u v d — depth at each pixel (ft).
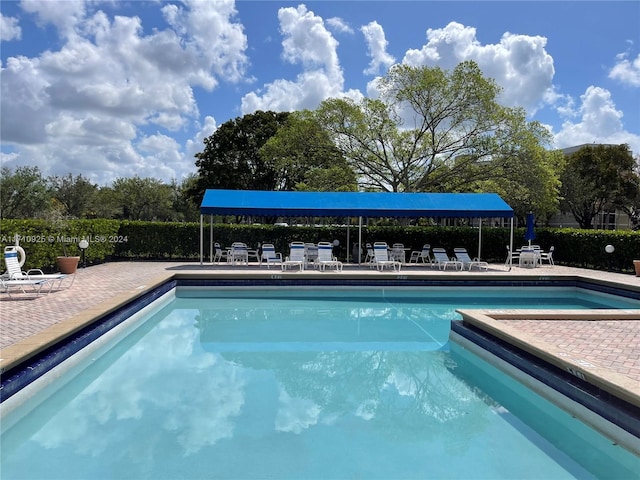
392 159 82.28
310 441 15.24
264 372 22.34
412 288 46.60
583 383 16.66
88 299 30.63
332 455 14.32
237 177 136.36
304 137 76.28
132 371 22.09
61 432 15.57
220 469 13.32
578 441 15.61
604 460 14.32
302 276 45.62
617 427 14.65
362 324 32.83
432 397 19.58
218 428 16.08
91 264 55.77
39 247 43.88
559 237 66.03
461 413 17.89
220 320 33.65
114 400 18.48
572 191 128.47
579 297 45.85
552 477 13.23
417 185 80.64
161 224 64.13
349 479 12.92
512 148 72.18
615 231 56.65
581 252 61.00
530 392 19.57
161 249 64.49
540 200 73.56
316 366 23.40
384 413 17.79
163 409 17.66
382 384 21.04
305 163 80.02
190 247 64.75
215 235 65.46
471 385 21.09
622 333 23.06
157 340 27.94
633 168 137.18
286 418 17.04
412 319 34.68
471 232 68.80
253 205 53.42
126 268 51.37
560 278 47.93
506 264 60.75
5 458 13.78
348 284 46.16
